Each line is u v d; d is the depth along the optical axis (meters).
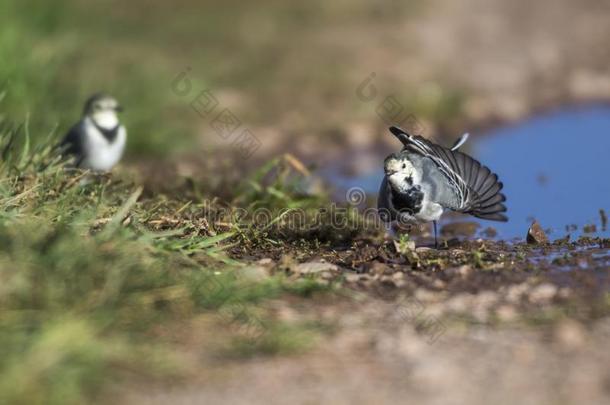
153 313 9.14
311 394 7.85
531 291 10.51
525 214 14.77
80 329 8.37
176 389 7.93
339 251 12.47
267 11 33.44
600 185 16.44
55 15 20.66
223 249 12.09
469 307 10.00
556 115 22.72
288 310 9.74
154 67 22.53
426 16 35.34
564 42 31.72
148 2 31.86
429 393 7.86
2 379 7.63
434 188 11.79
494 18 35.84
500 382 8.07
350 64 27.17
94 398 7.73
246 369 8.34
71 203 12.34
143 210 12.65
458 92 23.94
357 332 9.21
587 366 8.40
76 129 15.52
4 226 10.26
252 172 17.34
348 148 20.06
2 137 14.33
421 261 11.59
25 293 8.98
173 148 18.91
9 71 16.95
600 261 11.83
